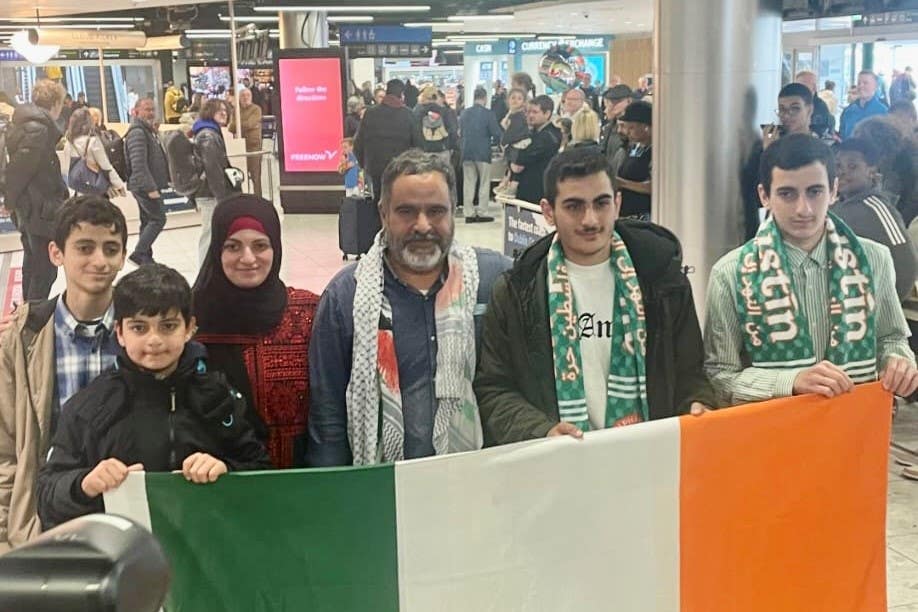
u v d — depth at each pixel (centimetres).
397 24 2169
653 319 223
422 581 201
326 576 198
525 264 225
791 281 240
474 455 201
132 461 198
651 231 229
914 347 466
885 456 228
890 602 316
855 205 381
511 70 2983
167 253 1067
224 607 195
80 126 905
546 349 221
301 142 1376
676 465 213
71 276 219
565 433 208
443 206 217
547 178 225
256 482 193
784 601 225
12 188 689
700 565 218
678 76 471
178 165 904
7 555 65
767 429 218
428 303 225
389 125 980
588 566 211
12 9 1515
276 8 1466
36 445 214
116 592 62
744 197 477
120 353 211
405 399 221
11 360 220
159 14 2075
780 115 481
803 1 812
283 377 230
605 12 1956
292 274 905
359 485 196
